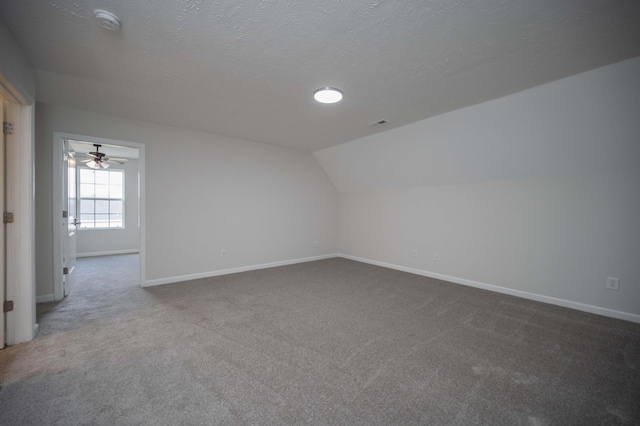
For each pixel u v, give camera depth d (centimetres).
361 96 285
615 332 256
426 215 466
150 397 167
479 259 400
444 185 441
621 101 241
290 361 207
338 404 162
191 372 192
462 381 184
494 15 167
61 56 216
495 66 227
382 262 537
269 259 517
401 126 386
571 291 321
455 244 427
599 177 301
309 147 525
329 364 203
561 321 281
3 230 220
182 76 247
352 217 598
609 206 296
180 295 353
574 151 297
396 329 261
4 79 184
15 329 227
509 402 165
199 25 178
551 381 185
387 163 472
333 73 239
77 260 576
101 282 410
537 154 321
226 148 457
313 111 330
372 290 381
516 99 283
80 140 341
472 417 153
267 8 162
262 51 207
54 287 333
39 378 183
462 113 325
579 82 244
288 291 374
